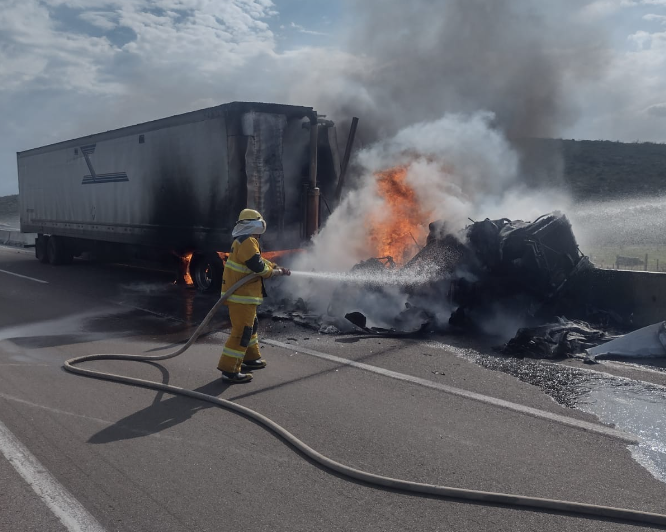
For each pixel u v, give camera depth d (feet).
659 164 176.45
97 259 55.31
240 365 19.81
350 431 15.35
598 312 28.81
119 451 14.11
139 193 43.57
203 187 36.81
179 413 16.76
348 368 21.40
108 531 10.59
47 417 16.43
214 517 11.07
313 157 36.29
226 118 34.53
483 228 28.37
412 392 18.60
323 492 12.07
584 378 20.20
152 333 28.19
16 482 12.50
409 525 10.78
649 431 15.40
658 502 11.69
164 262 44.93
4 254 76.38
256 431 15.39
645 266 53.78
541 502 11.44
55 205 57.21
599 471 13.05
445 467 13.21
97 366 21.97
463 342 25.58
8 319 31.91
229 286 19.75
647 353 23.08
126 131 44.37
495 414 16.62
